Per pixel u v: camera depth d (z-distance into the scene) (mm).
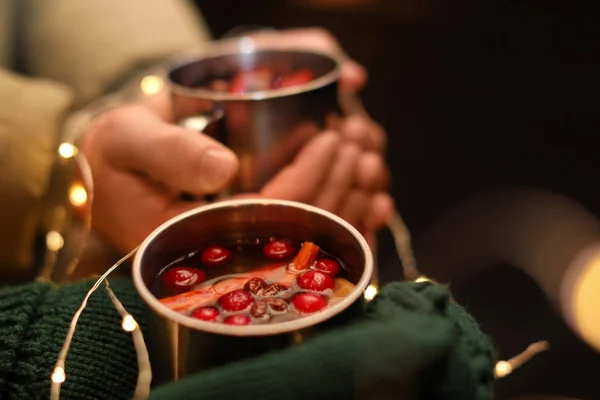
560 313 885
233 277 356
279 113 460
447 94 1163
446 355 319
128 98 659
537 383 812
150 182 464
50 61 732
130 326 344
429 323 323
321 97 482
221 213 363
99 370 360
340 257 359
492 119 1148
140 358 334
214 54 546
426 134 1149
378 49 1150
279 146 469
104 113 535
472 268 970
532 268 946
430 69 1163
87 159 476
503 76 1146
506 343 854
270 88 536
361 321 331
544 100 1126
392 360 310
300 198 473
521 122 1135
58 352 360
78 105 704
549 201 1018
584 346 849
